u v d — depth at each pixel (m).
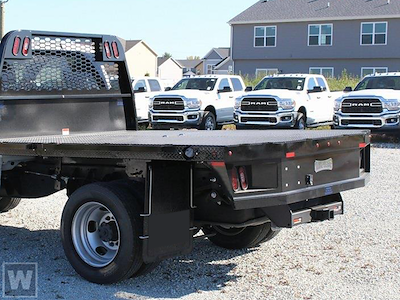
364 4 46.34
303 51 47.75
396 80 19.81
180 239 5.27
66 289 5.31
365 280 5.64
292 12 48.31
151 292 5.27
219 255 6.53
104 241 5.50
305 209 5.53
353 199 9.63
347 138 5.95
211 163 4.73
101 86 7.29
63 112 6.89
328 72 47.25
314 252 6.61
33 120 6.60
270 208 5.25
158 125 21.62
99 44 7.24
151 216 5.08
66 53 6.92
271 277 5.74
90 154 5.31
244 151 4.82
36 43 6.64
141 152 5.02
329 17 46.28
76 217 5.53
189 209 5.32
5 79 6.35
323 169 5.66
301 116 20.45
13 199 8.12
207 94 21.77
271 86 21.81
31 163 6.39
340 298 5.14
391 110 18.36
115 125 7.46
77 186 6.11
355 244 6.92
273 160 5.10
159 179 5.12
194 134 6.95
